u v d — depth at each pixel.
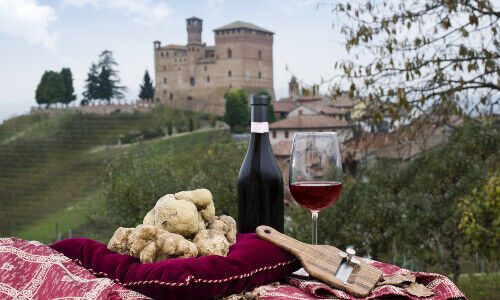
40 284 0.85
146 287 0.86
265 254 0.97
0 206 36.62
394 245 8.63
